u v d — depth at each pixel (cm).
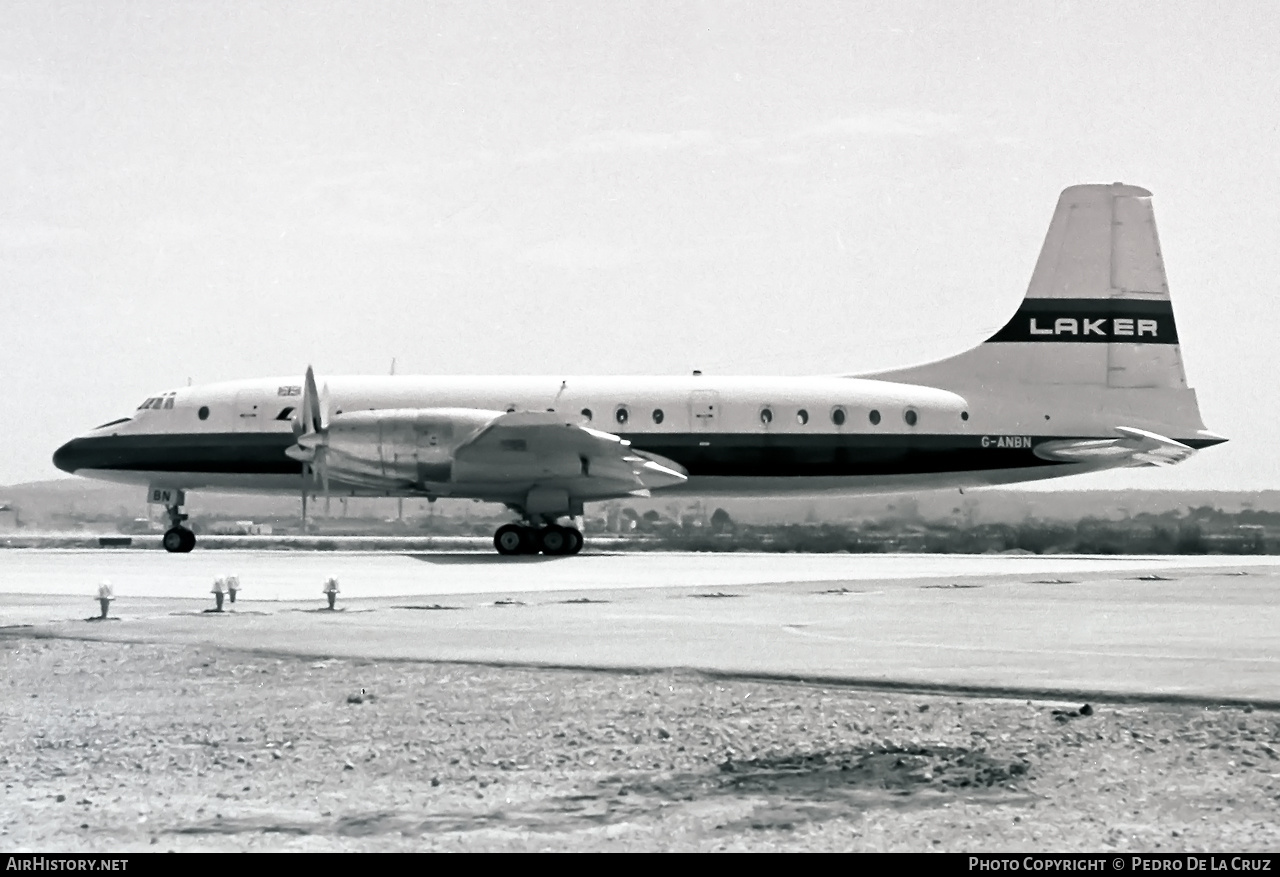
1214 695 2466
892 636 3491
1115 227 7994
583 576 5966
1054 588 5281
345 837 1762
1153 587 5384
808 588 5238
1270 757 2058
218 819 1853
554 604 4494
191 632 3628
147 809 1909
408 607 4369
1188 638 3409
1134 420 7944
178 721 2472
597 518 10988
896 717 2366
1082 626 3725
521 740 2280
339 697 2662
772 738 2244
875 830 1758
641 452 7650
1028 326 7962
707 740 2244
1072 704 2423
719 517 11425
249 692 2733
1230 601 4641
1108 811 1827
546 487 7288
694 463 7662
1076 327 7962
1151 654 3067
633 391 7738
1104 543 9981
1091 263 7981
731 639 3428
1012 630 3625
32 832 1800
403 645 3328
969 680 2672
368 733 2352
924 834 1733
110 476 7912
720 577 5941
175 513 8106
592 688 2702
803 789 1959
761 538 10081
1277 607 4372
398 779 2056
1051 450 7844
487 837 1753
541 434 6994
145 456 7812
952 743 2172
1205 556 9138
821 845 1697
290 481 7762
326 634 3572
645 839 1734
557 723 2394
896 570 6631
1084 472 8000
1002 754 2102
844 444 7706
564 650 3216
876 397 7775
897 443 7731
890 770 2042
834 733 2262
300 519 12475
